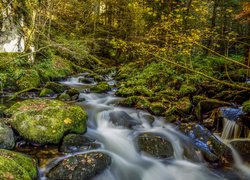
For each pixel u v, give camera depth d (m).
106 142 5.54
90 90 9.66
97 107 7.51
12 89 8.28
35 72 9.27
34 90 8.28
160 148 5.37
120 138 5.82
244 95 7.58
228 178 4.82
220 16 10.67
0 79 8.08
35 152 4.68
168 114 7.13
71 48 10.83
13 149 4.64
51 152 4.74
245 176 4.88
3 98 7.44
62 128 5.16
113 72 14.18
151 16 12.08
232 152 5.47
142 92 8.91
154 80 10.04
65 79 11.44
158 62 11.18
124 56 16.84
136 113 7.29
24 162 3.96
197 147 5.55
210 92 8.36
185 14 9.81
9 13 9.06
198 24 10.12
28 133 4.87
